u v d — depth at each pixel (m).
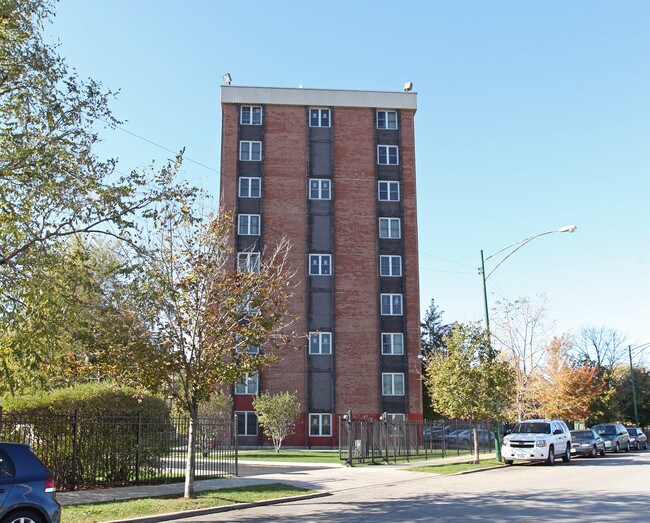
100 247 22.23
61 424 17.47
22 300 13.41
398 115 54.03
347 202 51.62
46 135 13.61
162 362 15.97
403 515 13.88
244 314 17.42
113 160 14.08
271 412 41.81
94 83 14.20
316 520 13.30
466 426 49.91
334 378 48.59
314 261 50.34
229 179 50.72
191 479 16.27
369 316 49.94
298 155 51.91
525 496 17.28
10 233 13.16
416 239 51.84
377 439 31.27
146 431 19.56
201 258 16.66
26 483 10.27
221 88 52.19
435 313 79.06
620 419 60.72
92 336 15.63
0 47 13.46
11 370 14.25
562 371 49.62
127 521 12.90
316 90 53.09
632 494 17.38
